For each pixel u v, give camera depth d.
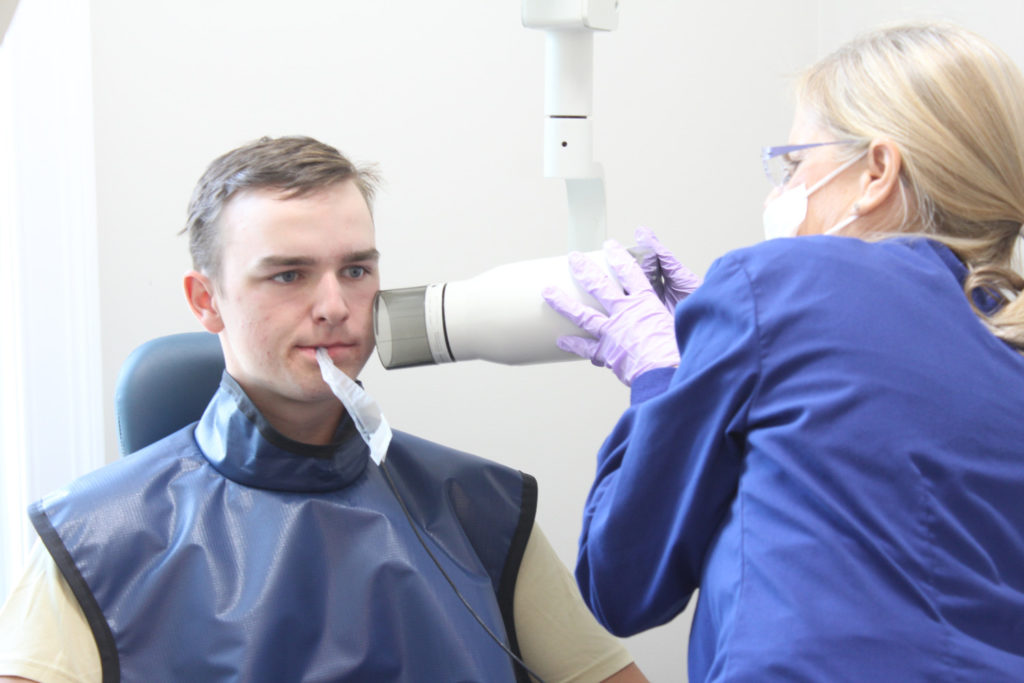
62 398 1.76
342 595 1.07
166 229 1.84
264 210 1.02
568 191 1.31
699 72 2.26
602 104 2.18
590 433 2.23
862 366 0.75
